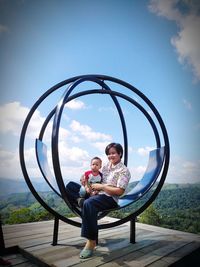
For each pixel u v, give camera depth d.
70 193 2.16
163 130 2.37
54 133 1.88
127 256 1.92
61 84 2.41
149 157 2.63
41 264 1.85
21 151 2.18
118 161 2.16
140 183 2.48
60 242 2.23
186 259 2.00
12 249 2.10
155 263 1.80
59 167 1.85
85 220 1.87
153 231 2.68
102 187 1.98
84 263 1.77
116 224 2.23
